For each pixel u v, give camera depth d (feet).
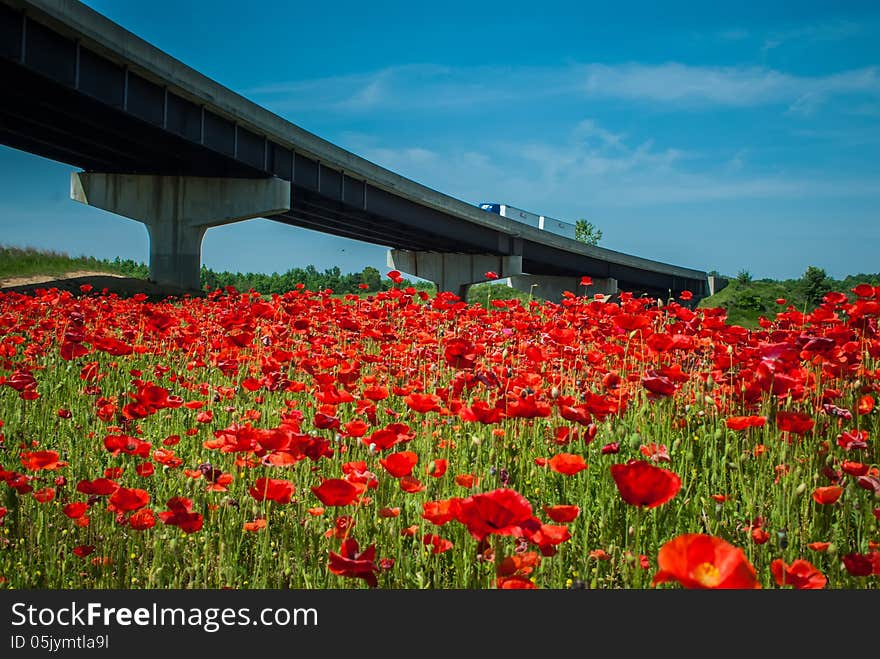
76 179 111.34
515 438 10.98
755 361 11.27
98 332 21.85
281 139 108.37
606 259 206.18
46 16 67.15
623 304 16.94
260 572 8.36
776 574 5.79
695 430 12.12
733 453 11.18
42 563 8.98
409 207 144.46
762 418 9.11
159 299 89.20
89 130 90.02
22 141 101.40
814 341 10.46
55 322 22.84
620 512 8.82
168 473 11.02
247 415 12.28
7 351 17.62
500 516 5.16
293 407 13.29
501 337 17.62
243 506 9.54
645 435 11.34
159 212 111.24
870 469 9.16
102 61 77.00
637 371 14.67
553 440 11.13
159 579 8.02
